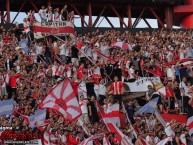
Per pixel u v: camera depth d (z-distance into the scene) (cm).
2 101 4469
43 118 4416
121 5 7344
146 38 6588
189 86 5522
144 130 4766
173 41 6638
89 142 4403
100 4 7256
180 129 4891
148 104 5069
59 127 4422
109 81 5462
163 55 6144
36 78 5294
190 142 4853
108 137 4475
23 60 5500
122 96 5350
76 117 4066
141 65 5750
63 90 4075
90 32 6812
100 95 5347
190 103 5253
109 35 6475
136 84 5509
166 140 4588
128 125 4816
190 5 7494
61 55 5862
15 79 5128
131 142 4628
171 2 7419
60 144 4306
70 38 6353
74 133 4441
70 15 6419
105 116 4781
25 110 4606
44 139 4188
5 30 6369
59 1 7138
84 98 5138
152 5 7431
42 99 4462
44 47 5841
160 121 4928
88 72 5506
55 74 5422
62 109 4062
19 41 6119
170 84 5444
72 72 5500
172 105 5381
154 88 5450
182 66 5866
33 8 7231
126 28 7012
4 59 5494
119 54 5897
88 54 5975
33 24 6259
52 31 6303
